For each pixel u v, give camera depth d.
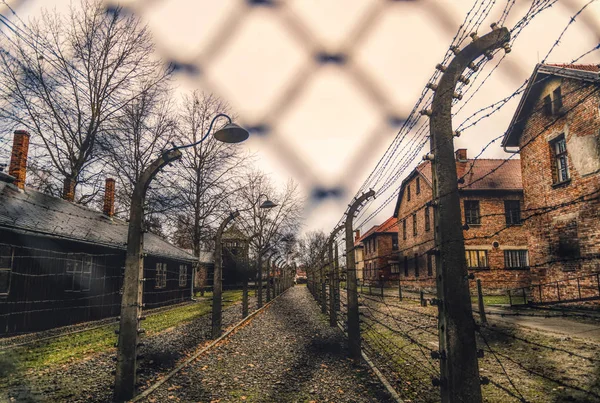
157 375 6.48
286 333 10.61
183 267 24.72
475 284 23.08
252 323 12.75
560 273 14.15
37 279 11.23
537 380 5.67
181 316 15.84
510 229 23.75
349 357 7.41
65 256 12.55
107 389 5.75
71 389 5.75
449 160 2.98
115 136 22.91
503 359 7.01
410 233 29.44
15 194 13.00
